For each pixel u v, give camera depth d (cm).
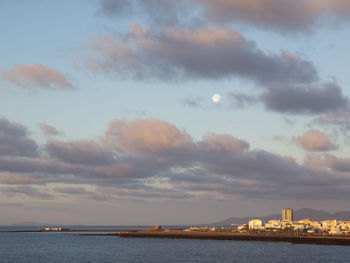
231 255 19350
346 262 16275
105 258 18725
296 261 16650
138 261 17362
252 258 17938
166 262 16862
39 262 17588
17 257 19738
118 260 17825
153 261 17288
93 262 17288
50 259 18700
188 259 17862
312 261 16612
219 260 17350
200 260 17412
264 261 16775
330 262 16262
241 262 16575
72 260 18138
